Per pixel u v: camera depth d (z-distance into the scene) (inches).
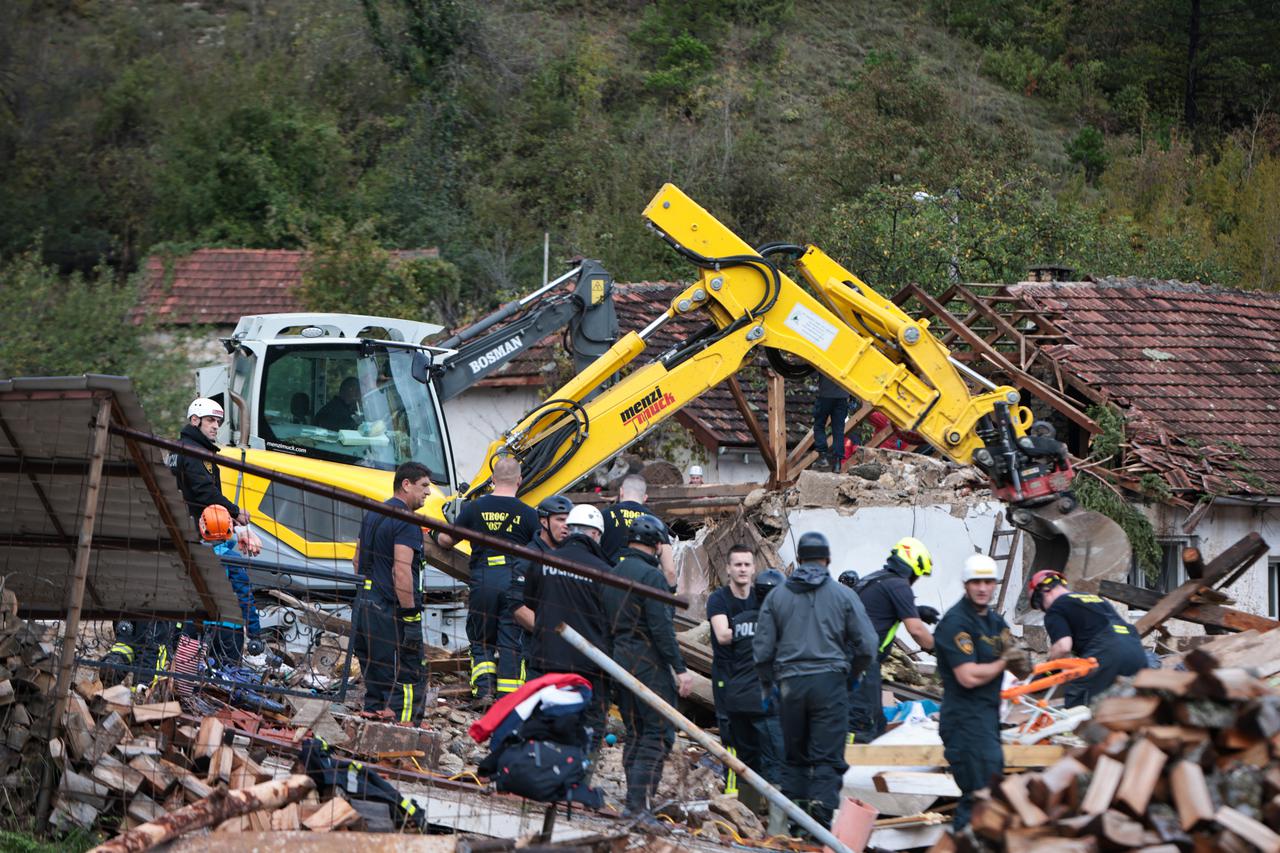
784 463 1398.9
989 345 1657.2
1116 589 1018.1
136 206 2869.1
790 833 711.1
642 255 2650.1
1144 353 1690.5
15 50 2977.4
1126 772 466.6
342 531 1053.2
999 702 653.9
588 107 3321.9
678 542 1202.0
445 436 1119.0
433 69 3262.8
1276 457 1552.7
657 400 1028.5
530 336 1105.4
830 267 1056.8
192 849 517.0
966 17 4480.8
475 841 569.6
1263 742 470.9
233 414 1122.7
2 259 2731.3
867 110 3063.5
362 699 849.5
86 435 648.4
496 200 2947.8
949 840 489.7
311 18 3294.8
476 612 868.0
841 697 693.3
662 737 731.4
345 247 2278.5
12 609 642.8
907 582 815.1
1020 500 973.2
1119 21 4456.2
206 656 831.1
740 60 3890.3
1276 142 3951.8
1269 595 1542.8
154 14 3277.6
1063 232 2426.2
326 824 568.7
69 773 612.4
